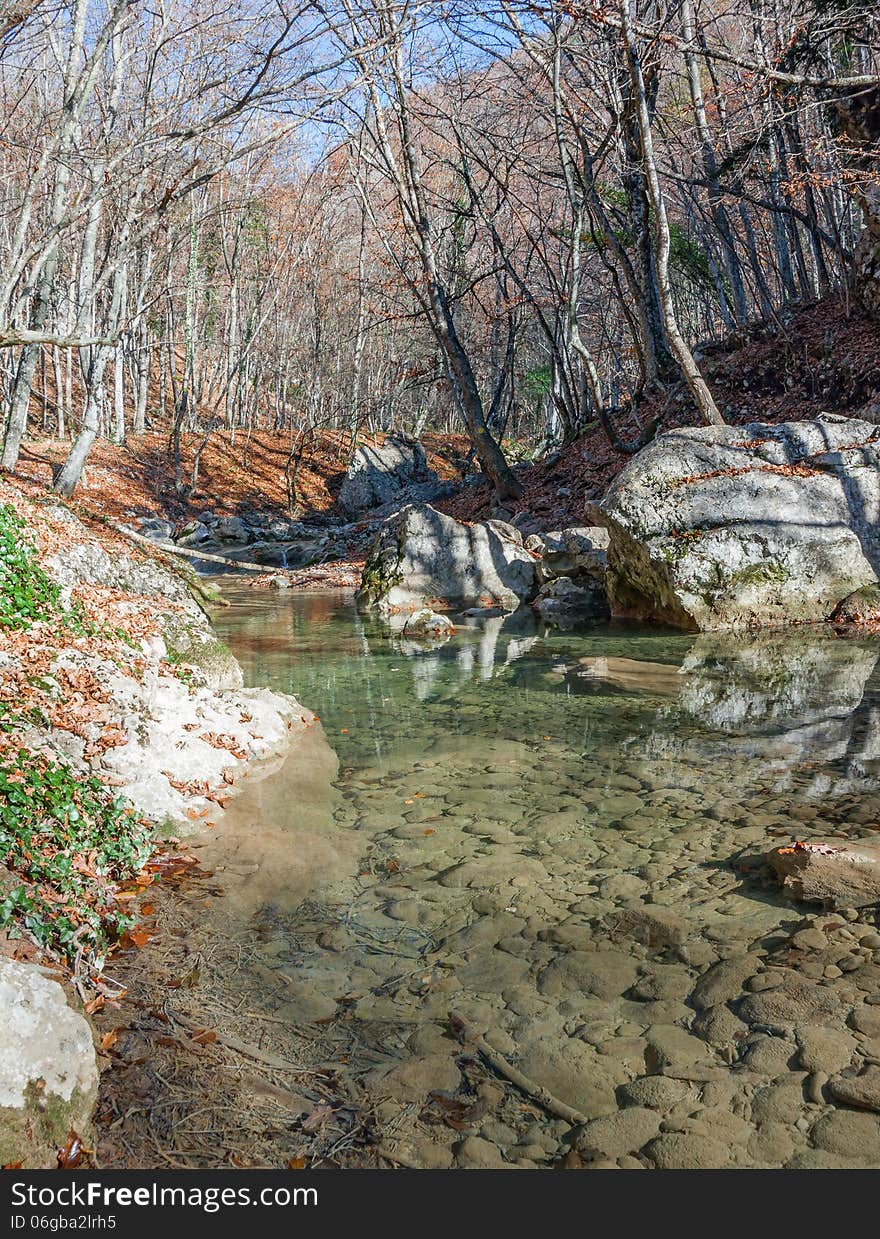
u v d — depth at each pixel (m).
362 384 44.19
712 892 4.22
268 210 31.98
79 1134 2.73
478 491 25.12
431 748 6.77
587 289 33.78
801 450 12.87
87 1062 2.89
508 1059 3.08
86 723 5.57
